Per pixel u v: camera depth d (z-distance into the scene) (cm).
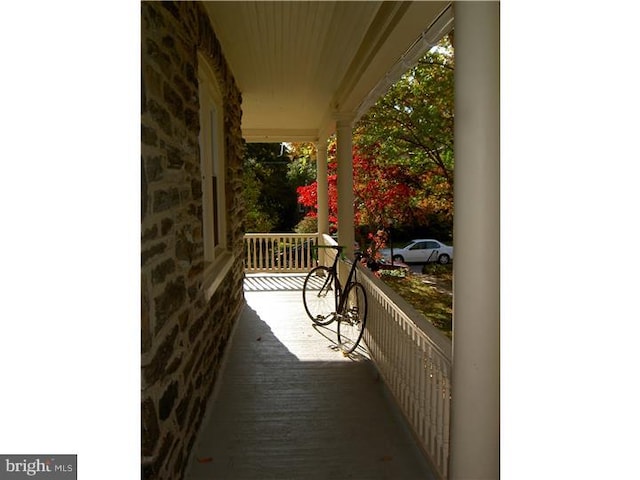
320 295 635
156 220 184
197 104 273
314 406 324
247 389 353
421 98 780
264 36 372
